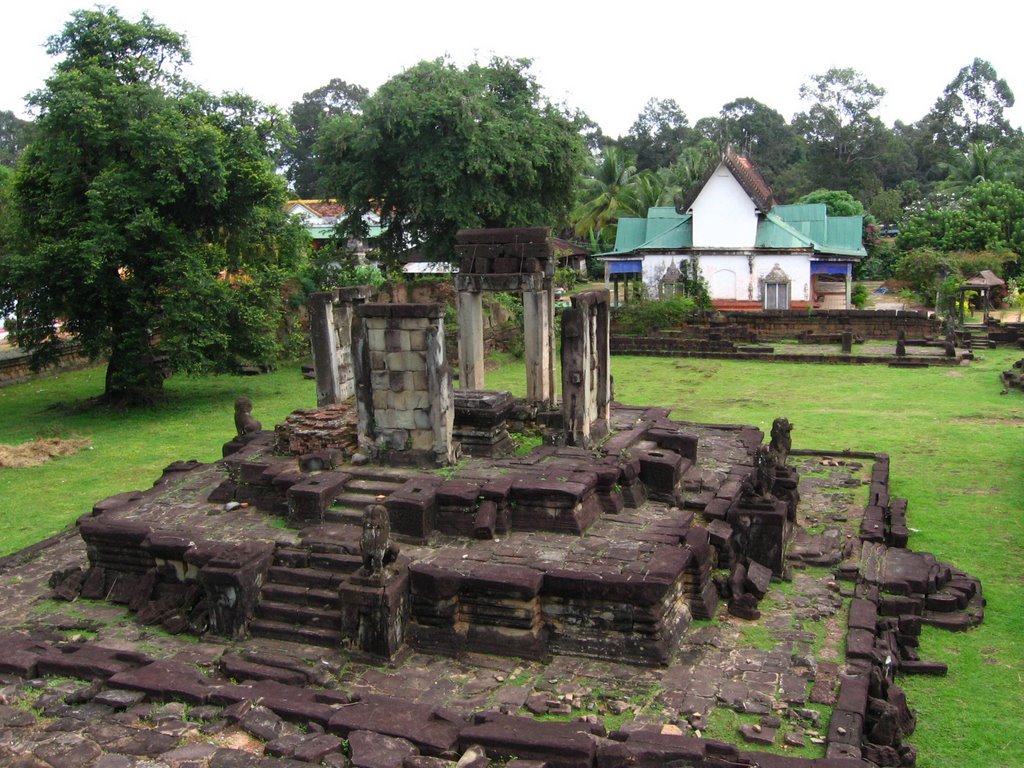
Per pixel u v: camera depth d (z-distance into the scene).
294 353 31.17
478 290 15.12
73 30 23.77
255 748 7.22
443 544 10.97
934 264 44.94
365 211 32.62
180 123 22.91
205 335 23.22
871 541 12.77
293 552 10.86
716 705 8.55
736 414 22.94
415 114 29.23
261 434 14.93
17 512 15.78
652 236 44.88
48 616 10.95
